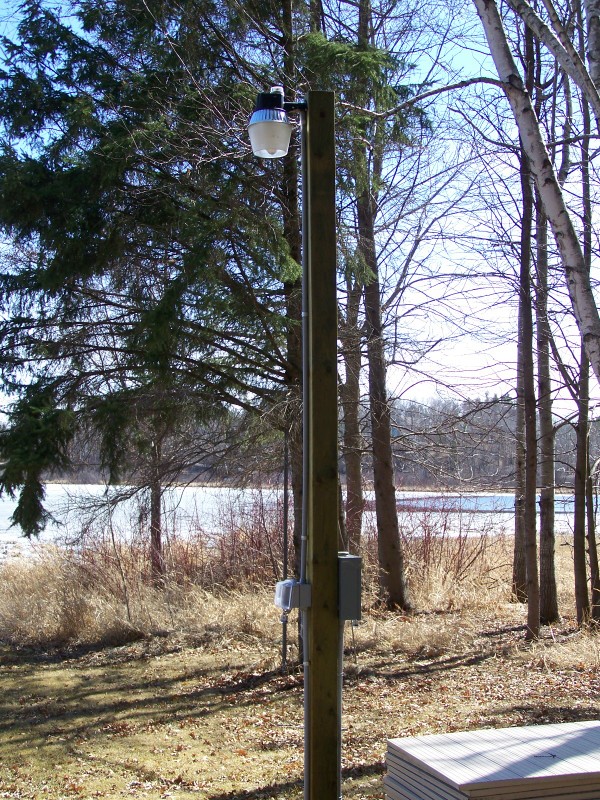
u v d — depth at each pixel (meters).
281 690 8.93
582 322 5.18
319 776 4.51
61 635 11.86
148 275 9.71
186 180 9.10
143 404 9.58
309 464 4.81
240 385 9.96
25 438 8.94
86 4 9.69
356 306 12.38
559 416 12.85
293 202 9.87
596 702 8.21
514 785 3.78
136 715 8.15
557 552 19.83
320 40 9.53
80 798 5.96
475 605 13.98
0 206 8.89
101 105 9.35
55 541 13.29
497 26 5.54
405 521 16.08
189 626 12.02
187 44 9.28
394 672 9.69
